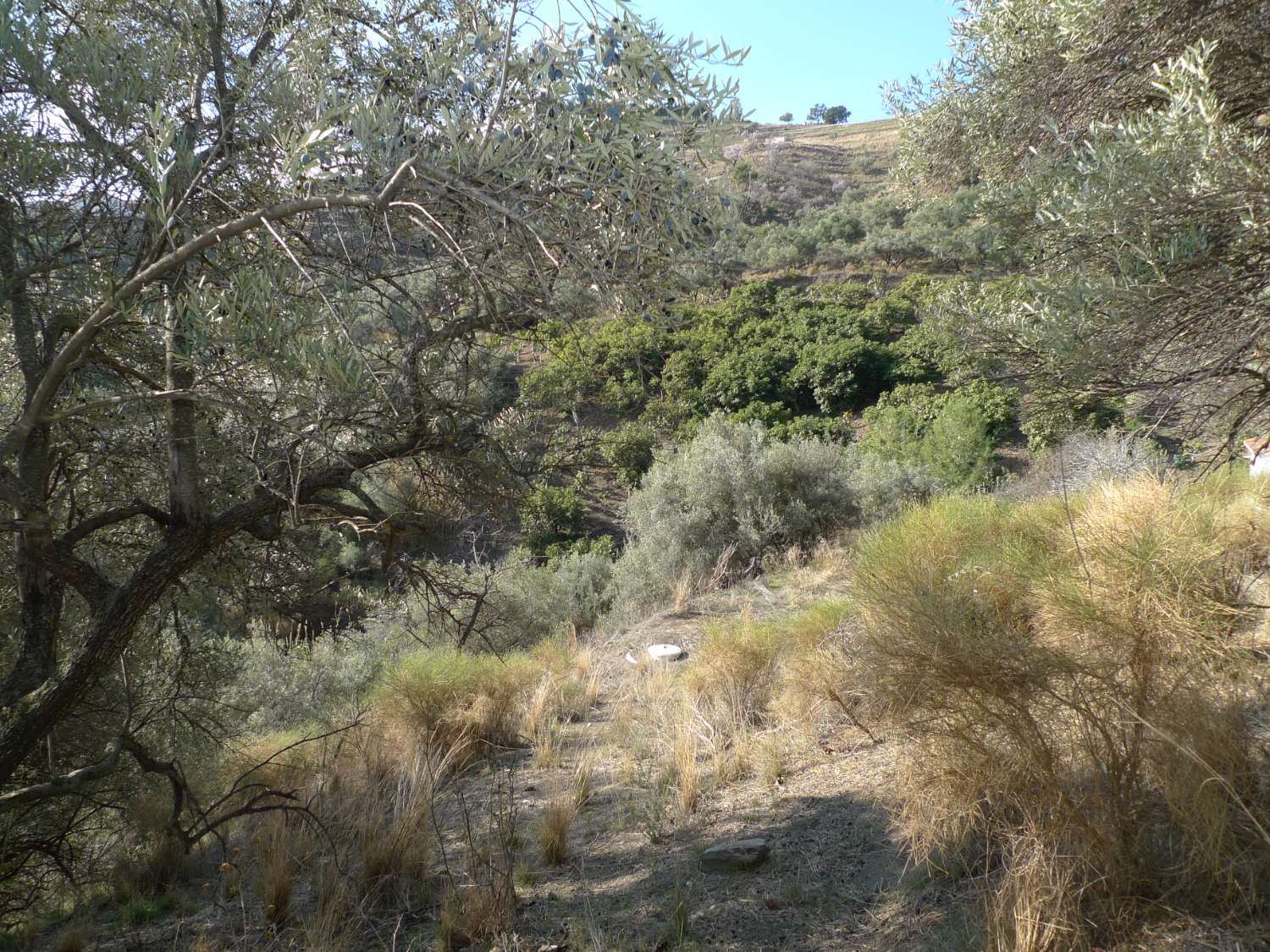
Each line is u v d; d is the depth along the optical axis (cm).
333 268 251
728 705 498
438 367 297
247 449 287
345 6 320
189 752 443
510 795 418
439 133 220
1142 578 218
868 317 2822
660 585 1109
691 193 207
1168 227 259
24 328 279
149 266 232
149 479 371
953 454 1908
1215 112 256
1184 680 207
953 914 226
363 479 349
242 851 414
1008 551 299
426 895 327
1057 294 271
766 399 2627
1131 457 721
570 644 894
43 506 278
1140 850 201
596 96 198
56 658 323
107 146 254
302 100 281
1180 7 338
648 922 274
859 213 3838
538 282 220
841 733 407
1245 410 277
